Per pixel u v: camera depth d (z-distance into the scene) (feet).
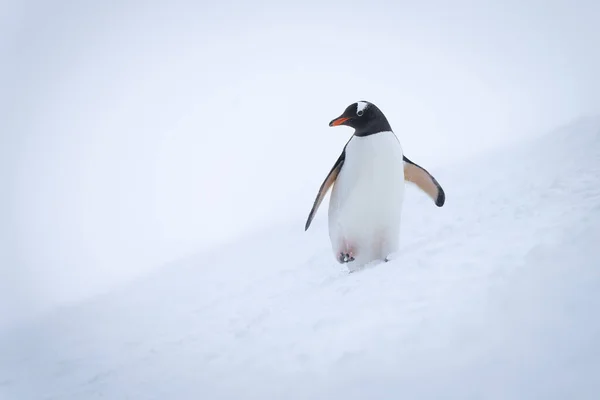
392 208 48.34
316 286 47.67
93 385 40.16
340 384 22.43
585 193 40.75
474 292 26.48
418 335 24.00
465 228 43.19
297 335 30.50
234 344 35.17
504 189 64.54
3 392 49.57
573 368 18.19
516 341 20.88
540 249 28.27
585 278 23.58
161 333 55.57
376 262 48.98
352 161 48.14
